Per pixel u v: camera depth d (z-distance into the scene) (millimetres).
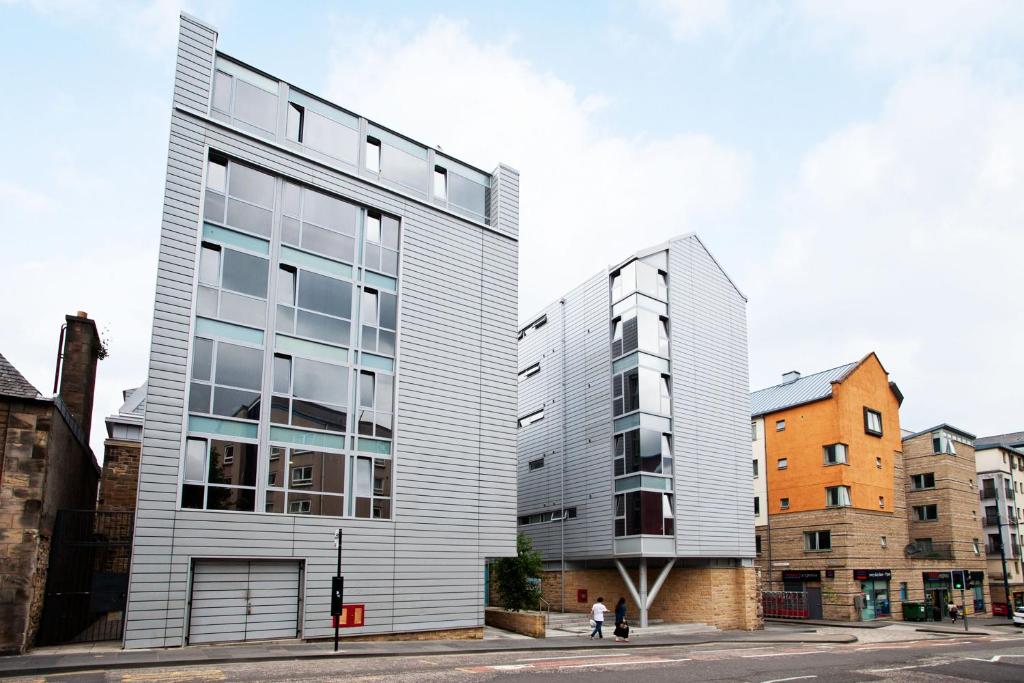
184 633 17688
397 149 24859
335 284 22328
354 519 21109
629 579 29969
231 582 18844
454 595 22656
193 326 19188
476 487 24016
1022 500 59906
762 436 44594
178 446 18375
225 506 18922
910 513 49219
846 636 28844
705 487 31328
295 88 22812
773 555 42625
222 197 20562
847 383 42000
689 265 33438
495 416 25094
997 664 19453
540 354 38594
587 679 14367
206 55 20891
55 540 18453
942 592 44688
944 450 48125
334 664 15875
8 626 15844
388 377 22938
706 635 27781
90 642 18391
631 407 30734
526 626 25078
